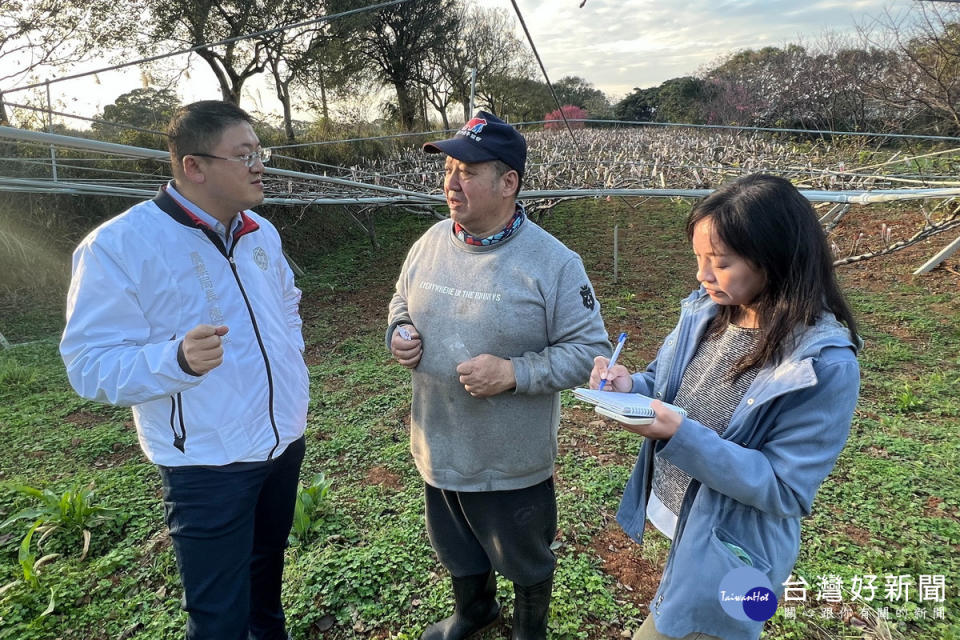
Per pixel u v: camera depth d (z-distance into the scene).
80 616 2.62
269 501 2.07
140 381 1.51
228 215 1.81
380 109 23.05
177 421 1.73
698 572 1.45
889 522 3.15
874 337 6.30
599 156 12.17
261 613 2.22
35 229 9.03
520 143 1.75
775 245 1.27
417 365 1.93
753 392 1.38
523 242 1.83
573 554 2.92
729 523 1.45
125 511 3.41
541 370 1.74
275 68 16.52
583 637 2.37
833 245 9.03
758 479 1.29
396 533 3.04
